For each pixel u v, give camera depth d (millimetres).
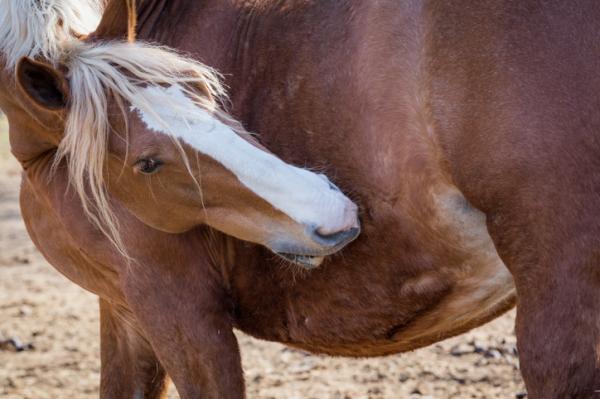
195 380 5648
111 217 5402
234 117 5500
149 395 6609
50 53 5230
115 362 6617
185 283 5578
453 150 4562
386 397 8438
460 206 4777
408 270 5203
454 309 5398
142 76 5008
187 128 4918
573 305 4316
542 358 4406
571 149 4250
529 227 4395
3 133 23281
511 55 4363
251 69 5480
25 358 10000
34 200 6051
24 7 5336
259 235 5012
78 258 5973
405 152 4824
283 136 5324
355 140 5055
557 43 4297
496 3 4445
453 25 4535
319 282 5504
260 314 5816
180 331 5602
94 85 5039
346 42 5059
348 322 5582
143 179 5102
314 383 8891
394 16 4812
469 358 9117
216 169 4898
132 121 5012
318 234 4777
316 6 5293
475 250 4957
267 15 5480
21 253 14117
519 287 4500
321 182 4855
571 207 4273
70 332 10672
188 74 5055
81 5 5582
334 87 5102
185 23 5727
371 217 5137
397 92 4789
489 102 4398
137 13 5805
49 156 5711
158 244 5504
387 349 5891
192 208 5121
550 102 4281
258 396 8633
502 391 8352
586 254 4273
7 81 5379
